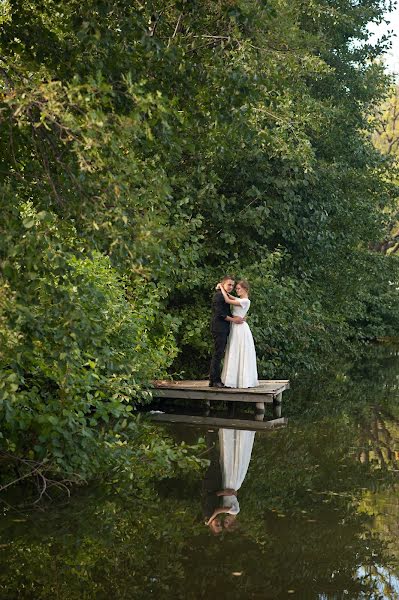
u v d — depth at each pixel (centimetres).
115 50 966
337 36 3164
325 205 2733
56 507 1138
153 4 1028
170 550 991
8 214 812
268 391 1964
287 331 2633
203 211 2491
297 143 2502
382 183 3231
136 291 1911
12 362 973
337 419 1988
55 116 780
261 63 1132
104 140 730
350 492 1299
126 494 1223
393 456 1579
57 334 856
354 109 3272
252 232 2617
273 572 928
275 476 1387
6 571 901
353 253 3272
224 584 884
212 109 1045
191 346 2436
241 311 2073
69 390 1195
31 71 990
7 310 798
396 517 1165
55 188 900
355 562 975
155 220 815
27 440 1216
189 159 2366
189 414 1962
